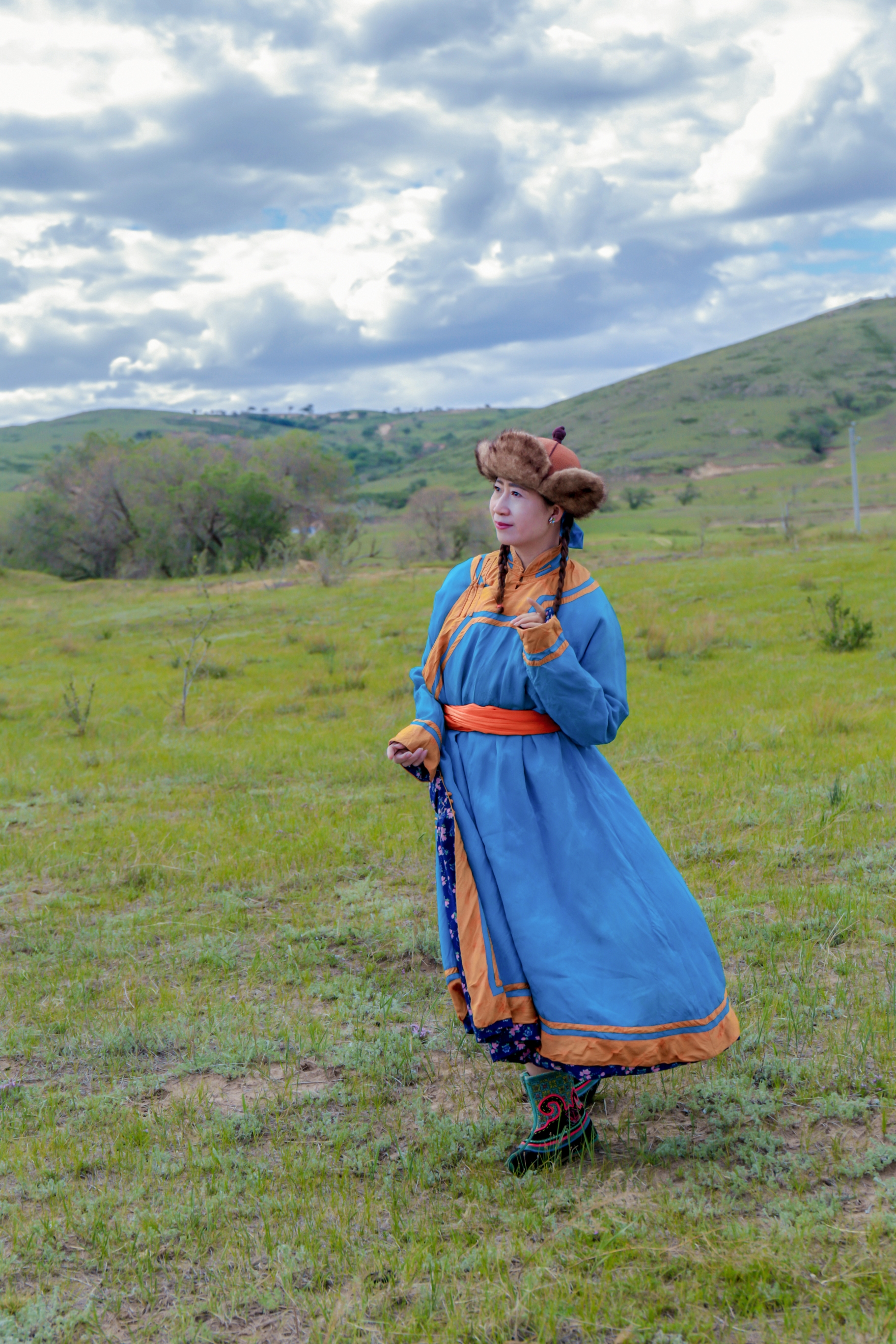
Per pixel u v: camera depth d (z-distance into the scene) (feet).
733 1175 9.07
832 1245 8.00
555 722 10.05
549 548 10.31
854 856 18.60
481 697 10.10
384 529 364.79
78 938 17.04
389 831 22.54
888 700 35.42
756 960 14.16
